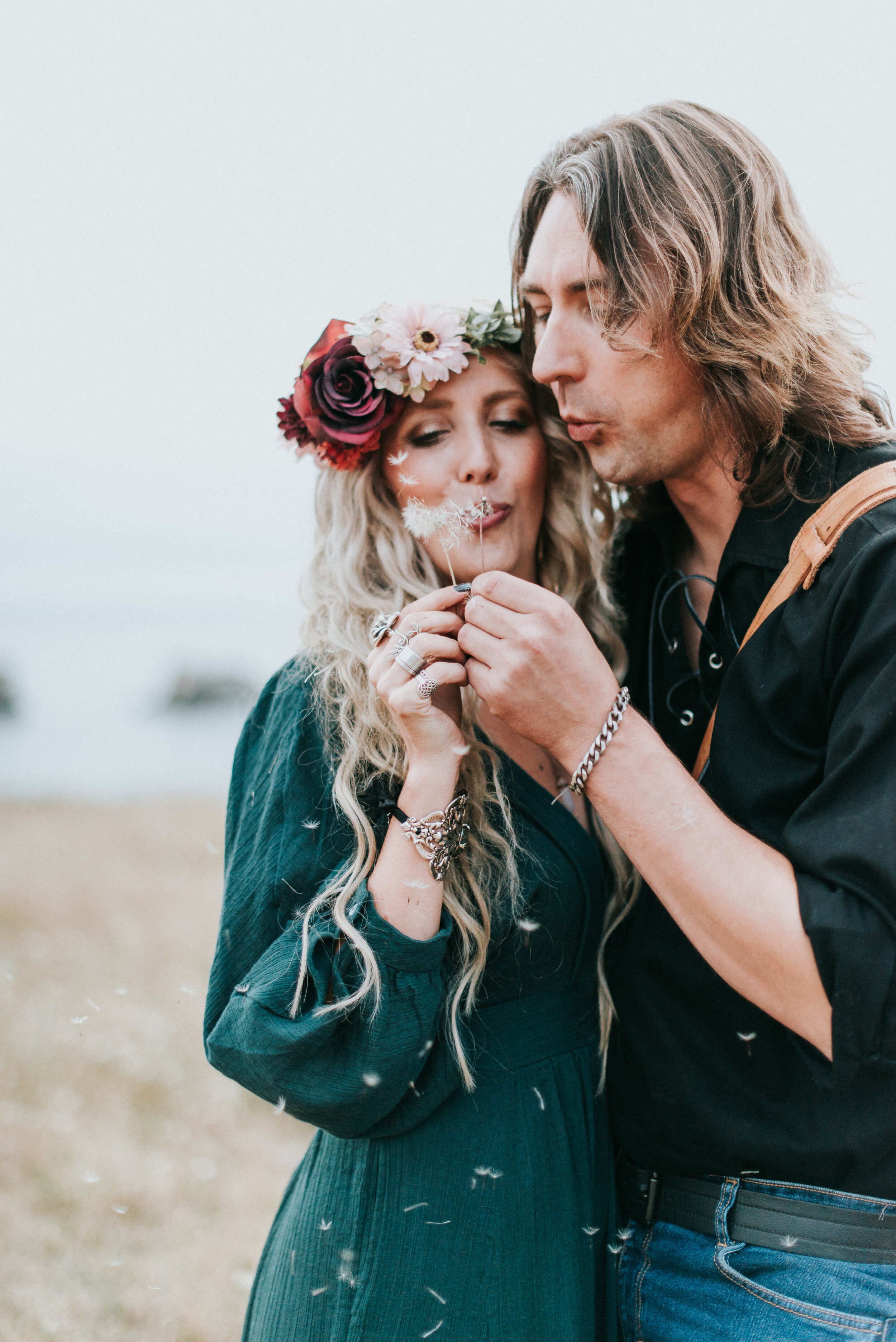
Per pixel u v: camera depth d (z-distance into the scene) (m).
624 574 1.92
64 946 6.16
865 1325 1.35
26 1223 3.32
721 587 1.56
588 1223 1.56
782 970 1.23
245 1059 1.42
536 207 1.66
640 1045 1.56
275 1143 4.01
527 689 1.36
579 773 1.36
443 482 1.79
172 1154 3.84
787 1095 1.42
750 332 1.47
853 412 1.49
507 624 1.38
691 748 1.67
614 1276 1.60
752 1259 1.45
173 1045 4.81
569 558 1.90
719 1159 1.48
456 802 1.46
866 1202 1.38
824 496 1.45
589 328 1.54
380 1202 1.49
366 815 1.54
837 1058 1.21
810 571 1.39
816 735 1.40
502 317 1.79
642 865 1.34
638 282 1.47
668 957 1.53
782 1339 1.40
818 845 1.24
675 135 1.52
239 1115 4.22
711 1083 1.48
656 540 1.85
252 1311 1.62
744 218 1.49
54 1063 4.54
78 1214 3.39
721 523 1.64
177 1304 2.92
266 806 1.60
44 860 8.48
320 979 1.41
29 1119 4.04
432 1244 1.46
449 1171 1.49
